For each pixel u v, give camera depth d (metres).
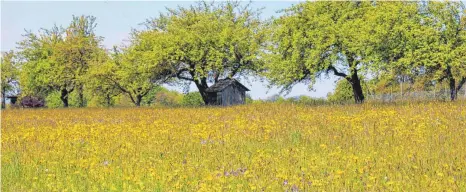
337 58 32.34
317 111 22.36
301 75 33.72
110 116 26.28
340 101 32.75
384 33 29.52
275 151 10.81
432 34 29.80
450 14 29.91
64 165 10.22
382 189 7.36
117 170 9.40
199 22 44.22
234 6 46.88
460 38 30.22
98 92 54.59
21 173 9.73
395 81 32.31
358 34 31.00
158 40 44.22
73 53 57.84
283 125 16.09
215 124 17.38
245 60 43.50
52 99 64.12
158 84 45.88
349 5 33.69
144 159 10.37
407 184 7.58
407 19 30.44
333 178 7.98
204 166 9.52
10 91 68.38
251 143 12.46
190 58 42.06
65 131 16.67
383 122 15.55
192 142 12.78
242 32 43.50
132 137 14.36
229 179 8.27
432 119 16.20
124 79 46.50
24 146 13.27
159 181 8.28
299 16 34.50
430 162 9.13
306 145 11.84
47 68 58.31
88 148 12.13
